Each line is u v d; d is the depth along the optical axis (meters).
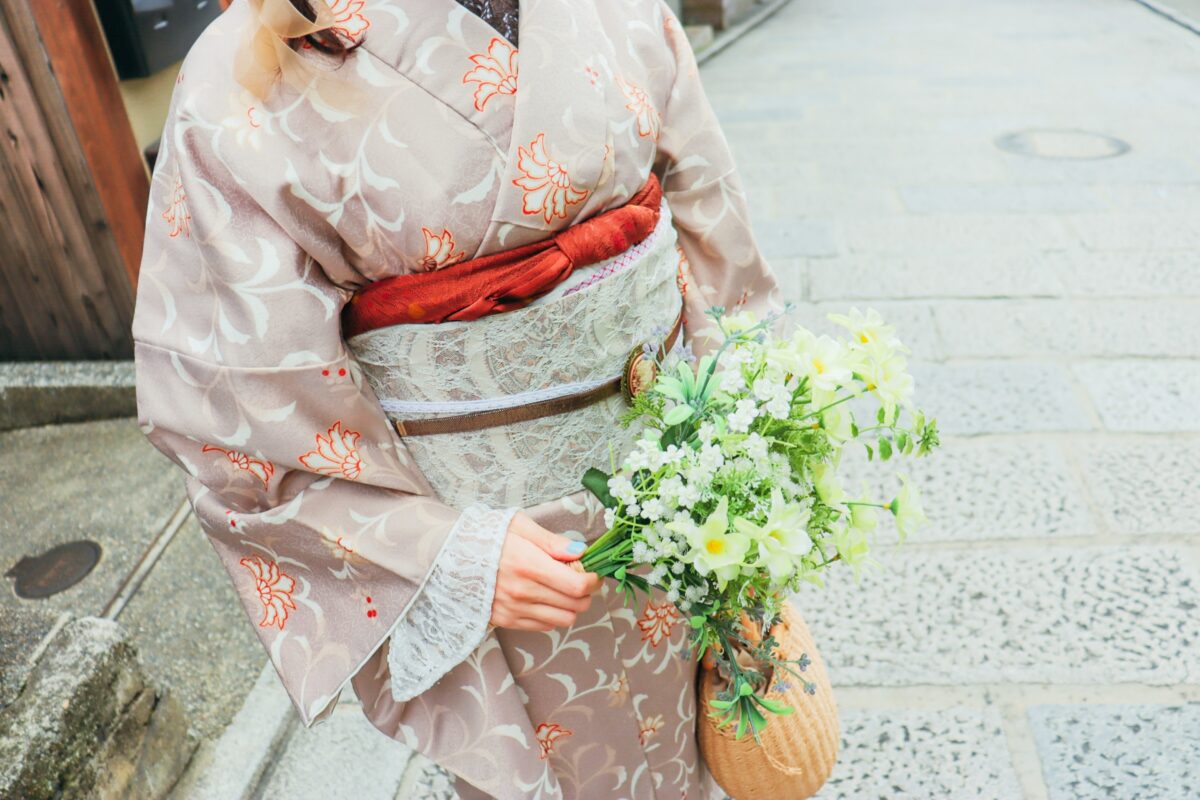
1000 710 2.27
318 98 1.10
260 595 1.33
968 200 5.51
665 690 1.52
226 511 1.26
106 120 3.42
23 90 3.26
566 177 1.13
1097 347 3.79
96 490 3.33
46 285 3.66
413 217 1.11
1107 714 2.23
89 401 3.72
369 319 1.20
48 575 2.94
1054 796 2.06
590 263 1.20
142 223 3.65
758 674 1.31
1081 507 2.91
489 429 1.24
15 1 3.12
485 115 1.11
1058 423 3.32
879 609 2.60
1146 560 2.68
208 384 1.17
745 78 9.58
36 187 3.43
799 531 1.08
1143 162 5.96
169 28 3.62
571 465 1.30
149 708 2.11
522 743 1.35
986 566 2.71
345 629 1.29
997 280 4.43
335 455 1.20
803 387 1.19
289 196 1.10
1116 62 8.95
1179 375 3.55
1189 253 4.58
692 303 1.50
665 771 1.58
